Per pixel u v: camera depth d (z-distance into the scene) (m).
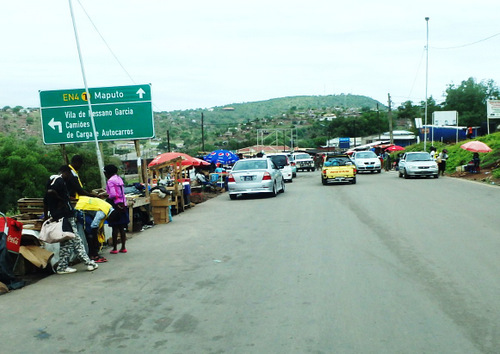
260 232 11.09
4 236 7.19
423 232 10.19
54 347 4.58
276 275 7.03
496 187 20.41
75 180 8.42
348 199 17.48
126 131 15.47
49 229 7.50
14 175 53.59
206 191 25.64
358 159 36.75
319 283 6.49
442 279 6.50
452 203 15.14
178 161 16.55
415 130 87.06
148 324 5.14
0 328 5.19
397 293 5.93
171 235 11.38
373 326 4.83
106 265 8.30
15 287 6.98
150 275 7.40
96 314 5.55
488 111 39.22
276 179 20.59
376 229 10.77
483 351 4.16
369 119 120.00
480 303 5.45
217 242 10.09
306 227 11.48
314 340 4.51
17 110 128.12
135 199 12.51
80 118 15.55
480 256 7.80
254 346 4.42
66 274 7.73
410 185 22.83
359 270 7.14
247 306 5.62
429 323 4.87
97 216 8.68
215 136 147.88
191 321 5.18
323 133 140.50
